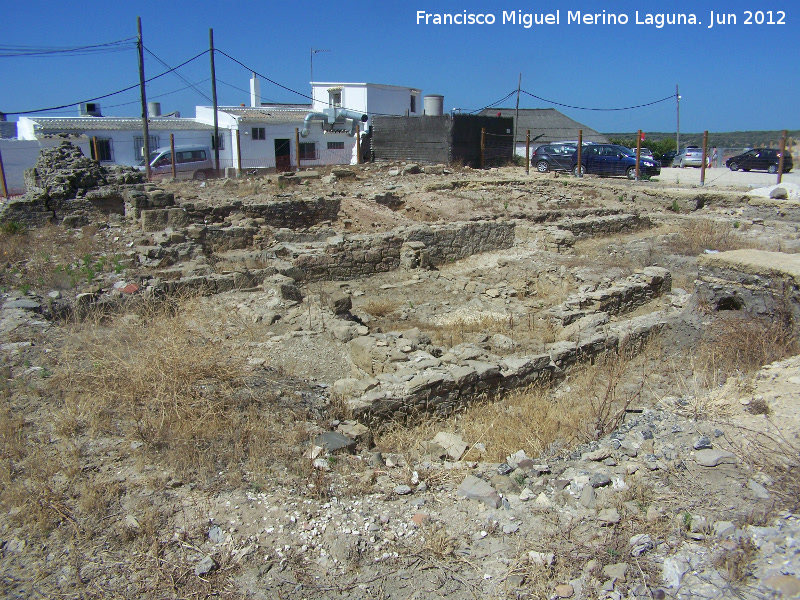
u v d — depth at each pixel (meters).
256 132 38.34
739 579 3.29
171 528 4.01
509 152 35.31
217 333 8.76
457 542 3.93
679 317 8.59
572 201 20.92
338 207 18.55
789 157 28.31
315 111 43.12
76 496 4.29
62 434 5.05
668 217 18.52
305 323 9.33
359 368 7.44
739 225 16.56
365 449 5.42
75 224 16.44
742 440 4.61
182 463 4.70
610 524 3.88
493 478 4.64
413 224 17.14
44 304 9.21
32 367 6.50
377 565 3.76
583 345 7.78
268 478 4.61
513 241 15.91
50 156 17.42
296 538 3.97
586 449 5.05
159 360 6.12
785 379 5.61
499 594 3.48
